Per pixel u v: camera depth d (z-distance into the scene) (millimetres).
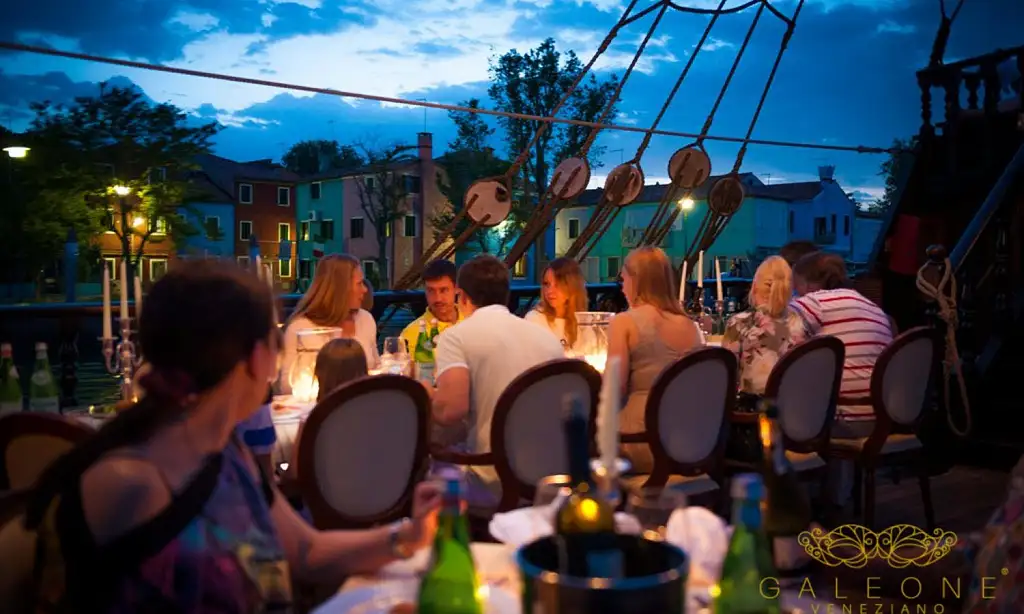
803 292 4086
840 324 3652
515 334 2908
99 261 31266
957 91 7262
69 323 3990
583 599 782
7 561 1121
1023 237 5621
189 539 1020
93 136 29906
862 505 4062
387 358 3818
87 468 1016
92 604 993
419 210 40688
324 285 3820
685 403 2982
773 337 3494
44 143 29047
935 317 4969
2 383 2576
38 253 29766
